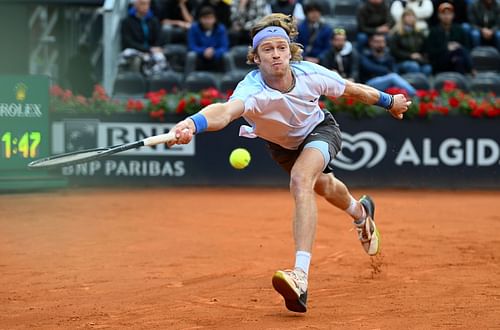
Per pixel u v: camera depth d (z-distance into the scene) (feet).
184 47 152.56
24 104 111.24
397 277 57.16
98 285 54.65
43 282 55.62
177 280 56.34
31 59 144.25
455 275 57.67
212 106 43.78
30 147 111.86
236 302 49.24
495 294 51.01
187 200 105.40
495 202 105.40
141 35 147.74
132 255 66.44
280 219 88.53
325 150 47.67
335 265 62.08
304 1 163.02
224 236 76.64
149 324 43.73
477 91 140.77
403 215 91.81
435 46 148.66
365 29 150.41
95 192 114.21
